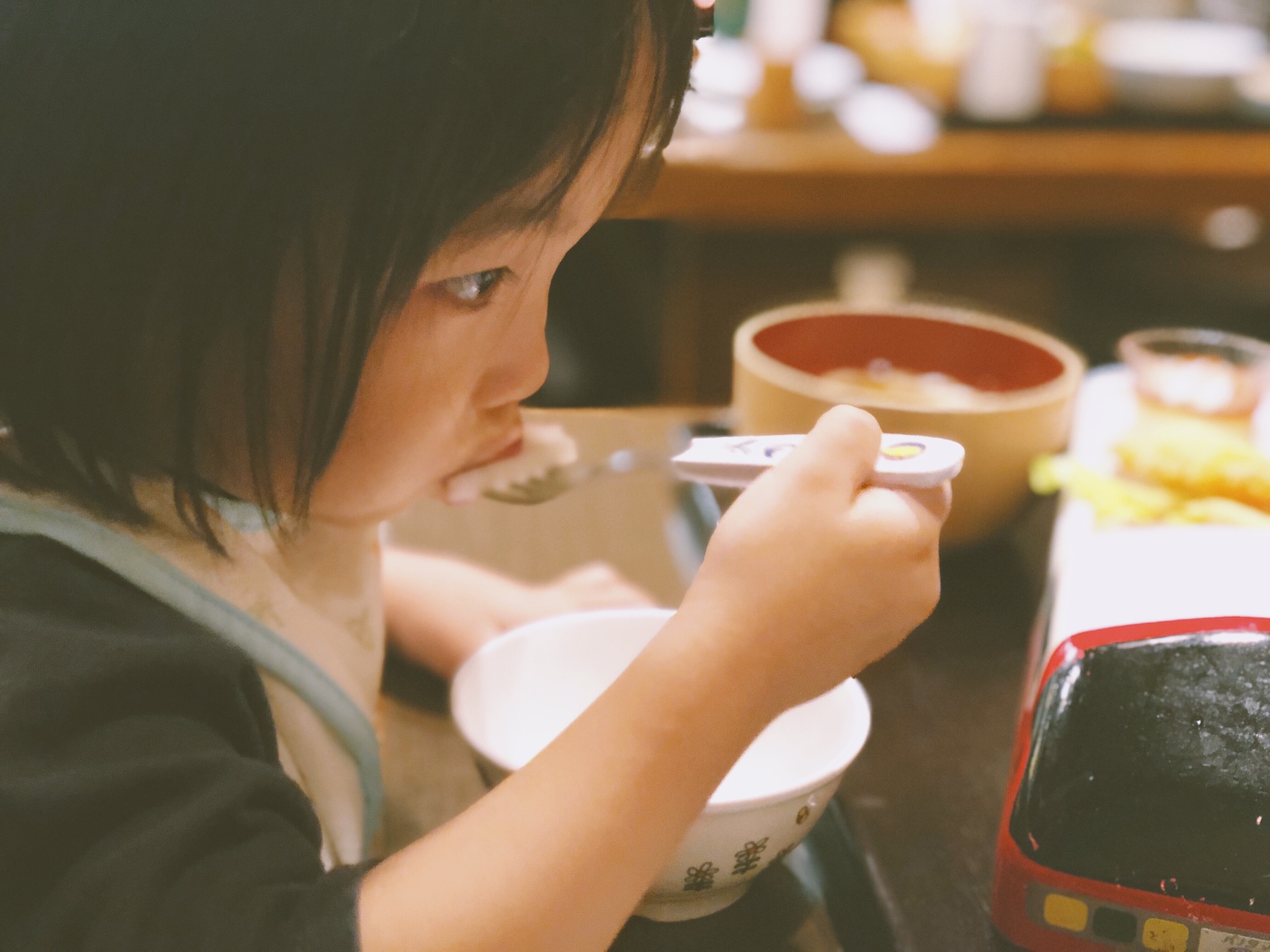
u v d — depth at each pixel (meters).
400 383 0.41
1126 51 2.01
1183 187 1.85
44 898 0.34
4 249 0.38
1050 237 2.04
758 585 0.39
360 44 0.35
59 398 0.40
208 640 0.41
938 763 0.55
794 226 1.86
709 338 1.96
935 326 0.80
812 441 0.42
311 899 0.36
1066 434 0.70
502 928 0.35
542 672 0.54
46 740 0.36
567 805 0.37
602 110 0.39
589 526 0.82
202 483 0.42
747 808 0.42
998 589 0.70
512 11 0.36
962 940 0.44
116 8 0.36
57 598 0.41
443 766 0.59
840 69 2.13
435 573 0.71
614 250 1.81
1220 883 0.41
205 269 0.37
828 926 0.46
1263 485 0.64
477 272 0.40
